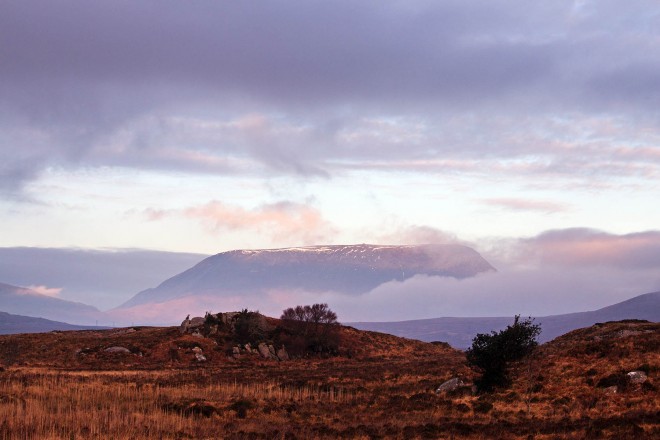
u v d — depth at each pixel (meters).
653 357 80.81
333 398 79.69
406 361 137.88
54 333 164.00
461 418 66.31
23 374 98.94
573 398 73.00
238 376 107.75
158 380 98.75
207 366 128.88
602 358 85.56
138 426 60.62
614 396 71.69
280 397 80.12
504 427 59.94
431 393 81.12
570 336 121.44
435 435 57.00
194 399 76.44
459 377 87.62
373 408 73.50
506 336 80.00
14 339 145.50
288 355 145.25
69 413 65.25
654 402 67.44
